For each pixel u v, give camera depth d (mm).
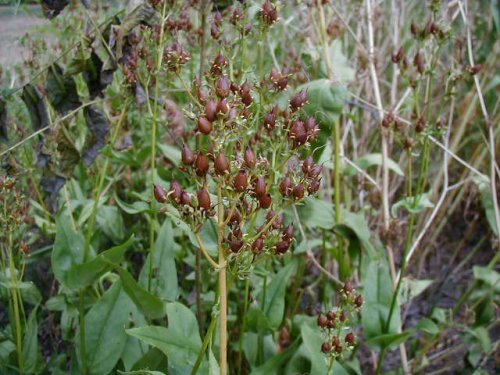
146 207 425
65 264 363
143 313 346
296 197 254
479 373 457
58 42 521
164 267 391
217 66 299
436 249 680
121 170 588
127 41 379
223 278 246
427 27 399
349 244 456
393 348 401
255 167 241
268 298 413
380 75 667
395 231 465
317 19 574
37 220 450
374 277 413
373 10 588
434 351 540
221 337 248
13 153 424
